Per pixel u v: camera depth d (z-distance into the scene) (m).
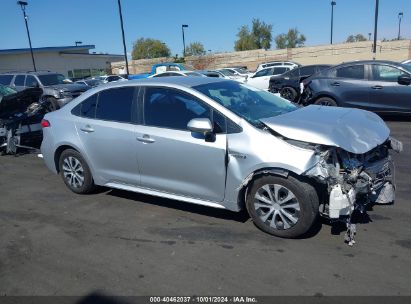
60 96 14.21
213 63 46.91
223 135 3.87
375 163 3.88
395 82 9.16
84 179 5.23
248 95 4.58
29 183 6.14
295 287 3.03
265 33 71.19
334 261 3.35
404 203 4.48
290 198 3.61
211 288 3.10
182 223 4.29
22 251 3.90
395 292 2.90
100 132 4.80
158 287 3.16
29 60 47.44
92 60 55.34
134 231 4.18
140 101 4.52
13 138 7.80
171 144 4.17
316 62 42.38
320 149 3.50
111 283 3.25
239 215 4.38
